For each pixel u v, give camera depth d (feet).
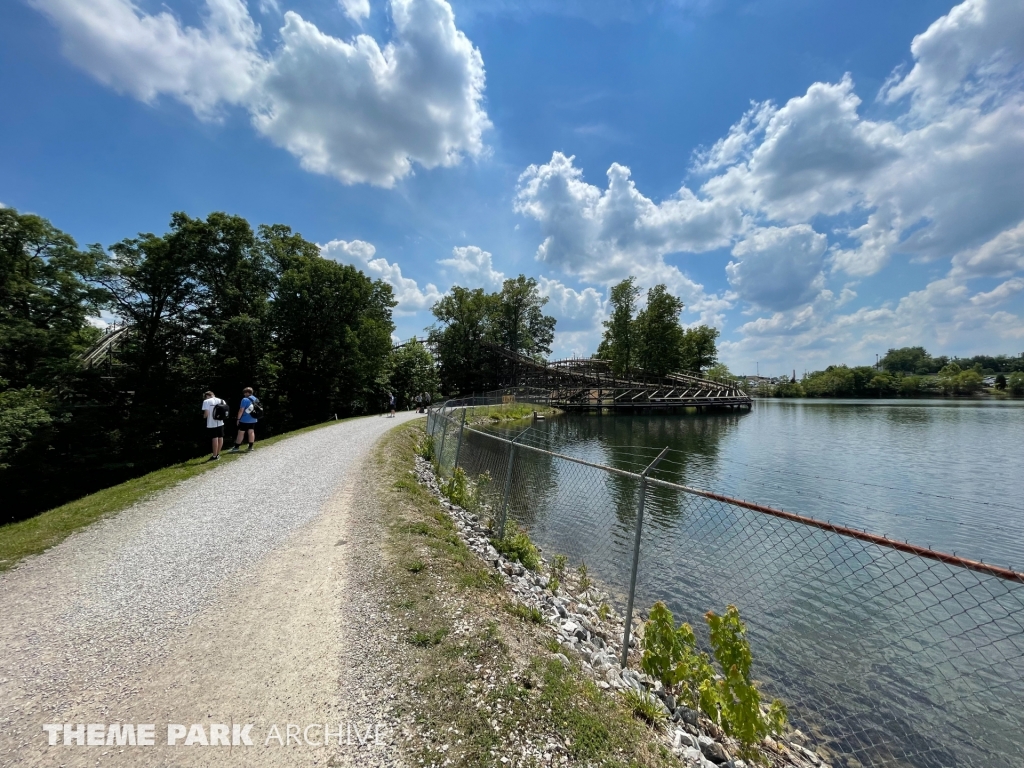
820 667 16.83
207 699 9.39
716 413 160.66
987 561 27.45
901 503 39.37
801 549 29.04
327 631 12.17
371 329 117.50
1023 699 14.79
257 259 95.45
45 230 73.46
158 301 81.15
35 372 67.51
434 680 10.18
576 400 169.37
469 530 24.50
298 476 31.24
